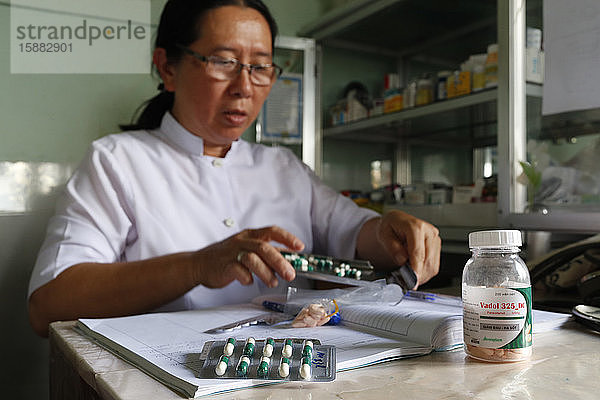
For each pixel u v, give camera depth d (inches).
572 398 13.6
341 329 22.3
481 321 17.2
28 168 58.7
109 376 16.1
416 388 14.6
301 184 47.9
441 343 19.0
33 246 56.9
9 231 55.5
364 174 80.0
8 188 57.3
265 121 70.4
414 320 20.0
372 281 25.8
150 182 38.9
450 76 56.6
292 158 50.4
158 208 38.5
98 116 63.4
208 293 38.1
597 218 37.8
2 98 57.9
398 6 59.9
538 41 44.3
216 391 14.2
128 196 37.8
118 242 36.2
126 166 38.9
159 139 42.2
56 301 29.4
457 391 14.3
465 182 72.4
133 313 30.3
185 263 28.9
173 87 41.6
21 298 55.3
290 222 45.5
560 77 42.7
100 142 40.3
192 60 37.5
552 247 43.4
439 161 75.4
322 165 76.4
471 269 17.9
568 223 39.8
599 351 18.6
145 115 47.3
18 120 58.6
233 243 27.5
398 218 33.8
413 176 77.7
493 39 64.7
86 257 32.3
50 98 60.5
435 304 25.2
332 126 75.6
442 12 61.6
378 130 70.2
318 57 73.9
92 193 36.3
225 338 20.5
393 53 79.8
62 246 32.2
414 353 18.3
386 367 16.9
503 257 17.6
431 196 59.4
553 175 43.5
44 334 31.2
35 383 55.0
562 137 43.0
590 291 28.0
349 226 45.8
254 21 37.4
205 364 16.0
